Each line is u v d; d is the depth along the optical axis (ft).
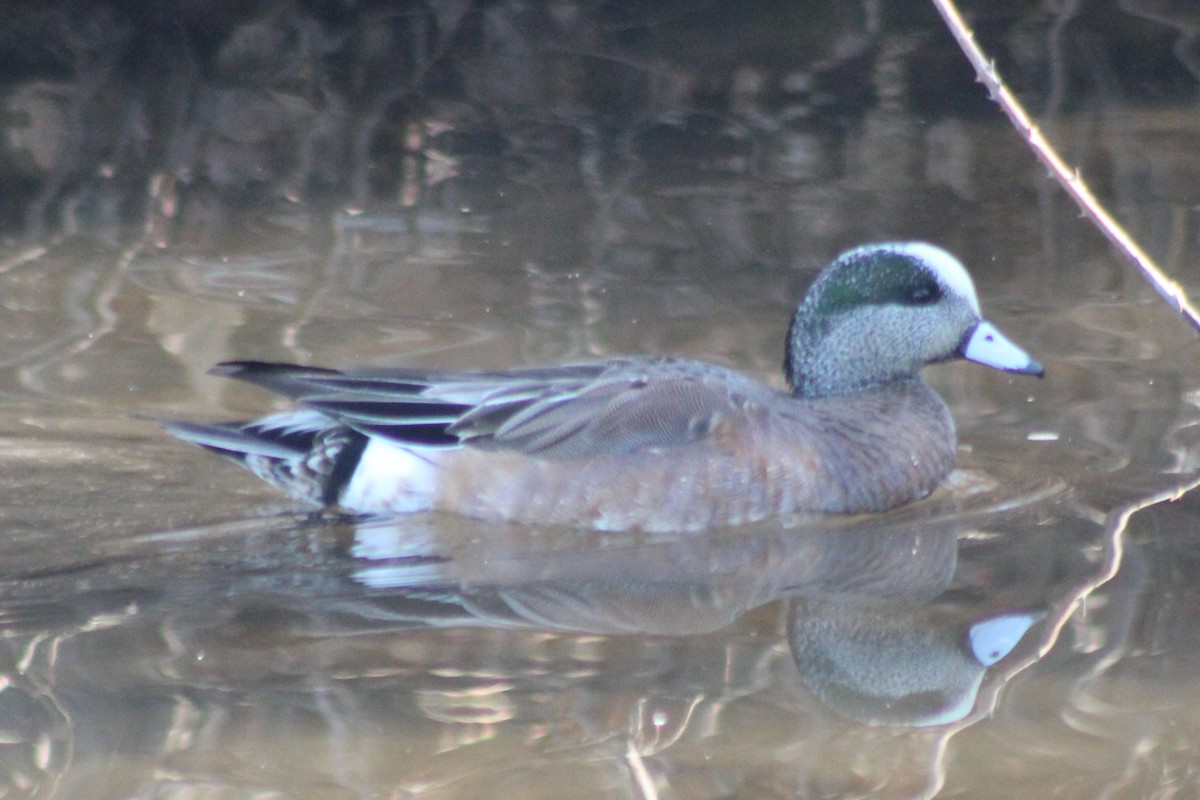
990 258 50.39
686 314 45.73
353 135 65.46
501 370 35.83
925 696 24.23
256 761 22.07
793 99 70.03
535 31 80.94
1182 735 22.79
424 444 34.40
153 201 57.31
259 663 25.59
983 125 65.77
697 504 33.24
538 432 34.06
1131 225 53.31
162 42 78.07
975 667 25.38
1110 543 30.99
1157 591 28.32
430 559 31.48
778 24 82.28
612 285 48.19
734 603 28.55
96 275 49.57
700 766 21.89
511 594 29.09
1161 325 44.73
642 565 30.91
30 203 56.90
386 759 22.15
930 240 52.13
